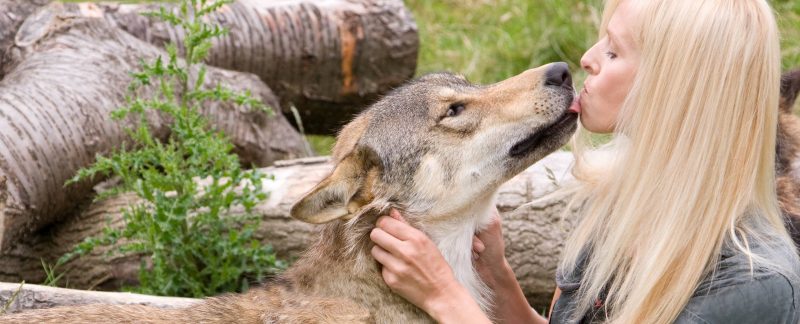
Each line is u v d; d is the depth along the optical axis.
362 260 4.83
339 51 9.25
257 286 5.11
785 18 10.23
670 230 4.18
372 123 5.07
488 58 10.52
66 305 5.44
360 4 9.35
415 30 9.45
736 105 4.13
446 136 4.93
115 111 6.59
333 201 4.82
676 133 4.20
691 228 4.16
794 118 5.78
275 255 6.82
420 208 4.93
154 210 6.86
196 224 6.61
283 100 9.31
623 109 4.35
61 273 7.11
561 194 5.59
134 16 8.59
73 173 7.04
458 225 4.95
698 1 4.18
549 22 10.81
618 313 4.34
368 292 4.83
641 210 4.28
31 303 5.43
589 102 4.56
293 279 5.05
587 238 4.82
